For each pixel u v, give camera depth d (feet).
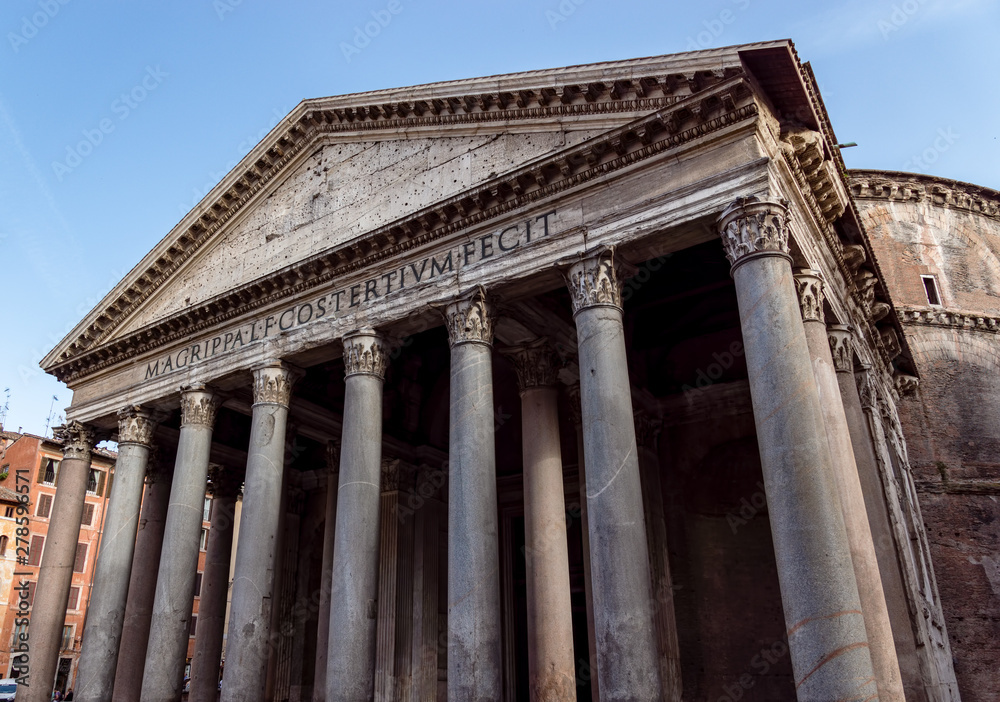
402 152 57.36
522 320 53.52
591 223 44.27
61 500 70.64
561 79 46.70
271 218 64.95
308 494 89.56
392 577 72.08
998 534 72.84
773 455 34.99
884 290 64.54
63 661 143.02
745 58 40.29
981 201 90.27
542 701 46.14
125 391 69.15
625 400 40.75
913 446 76.38
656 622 59.82
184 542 57.88
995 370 82.07
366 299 53.52
